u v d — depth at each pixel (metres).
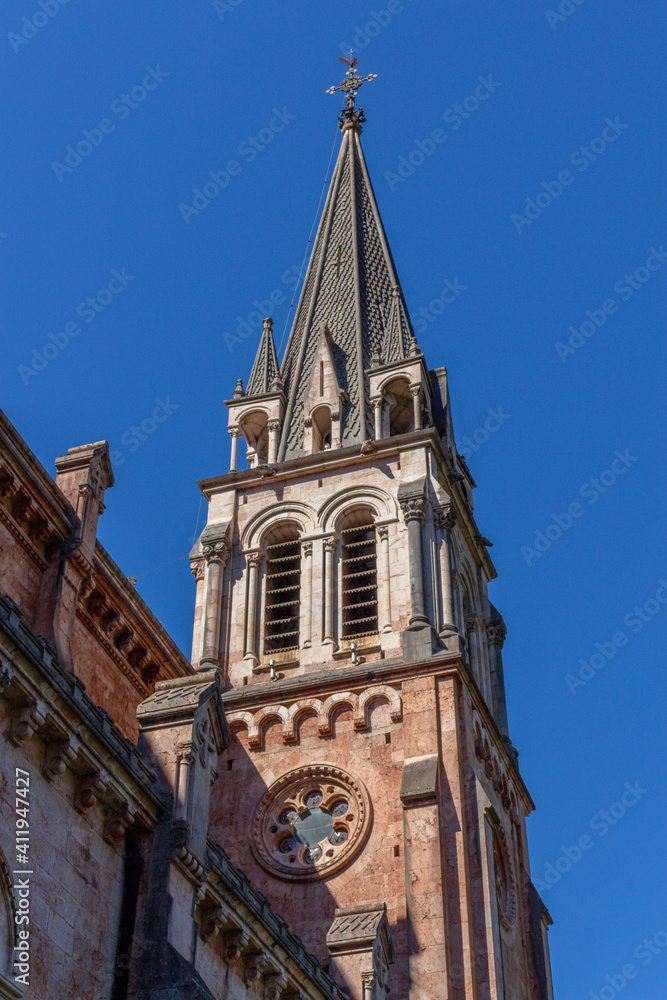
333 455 62.38
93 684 41.78
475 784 51.09
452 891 48.12
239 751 54.50
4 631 26.86
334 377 67.06
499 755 57.91
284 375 70.44
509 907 54.12
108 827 29.94
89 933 28.50
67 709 28.42
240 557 60.84
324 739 53.75
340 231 77.94
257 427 68.06
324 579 58.75
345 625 57.81
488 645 66.06
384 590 57.47
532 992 54.22
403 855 49.25
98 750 29.33
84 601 41.41
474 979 46.09
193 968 29.86
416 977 45.94
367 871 49.56
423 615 55.59
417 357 65.75
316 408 66.25
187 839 31.19
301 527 60.91
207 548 60.75
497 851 54.69
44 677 27.73
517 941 53.78
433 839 48.91
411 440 61.59
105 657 42.84
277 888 50.25
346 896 49.22
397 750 52.28
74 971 27.70
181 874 31.05
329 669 55.78
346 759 52.81
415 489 59.12
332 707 54.22
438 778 50.69
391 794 51.22
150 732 33.22
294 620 59.19
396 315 70.06
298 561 60.69
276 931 35.66
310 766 52.91
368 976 40.41
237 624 58.78
